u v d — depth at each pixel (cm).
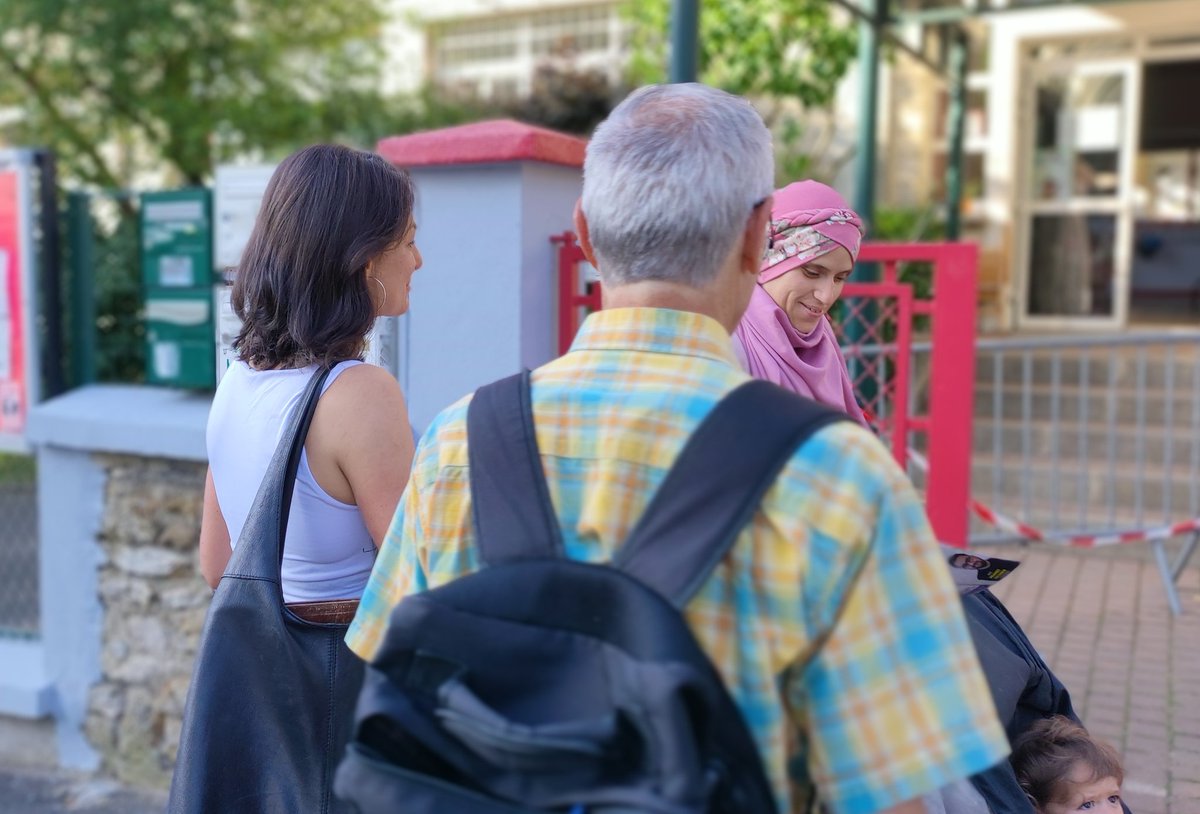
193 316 407
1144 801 293
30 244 429
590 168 121
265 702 164
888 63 738
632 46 878
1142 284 1153
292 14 955
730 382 113
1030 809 180
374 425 169
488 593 110
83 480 414
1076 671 382
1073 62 875
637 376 115
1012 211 890
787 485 105
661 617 102
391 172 180
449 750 107
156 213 414
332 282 171
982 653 194
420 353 321
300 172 173
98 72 884
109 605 416
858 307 354
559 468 115
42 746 435
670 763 95
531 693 107
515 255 307
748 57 715
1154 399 639
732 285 120
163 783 411
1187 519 557
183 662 404
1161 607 453
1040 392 663
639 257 117
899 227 819
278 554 164
